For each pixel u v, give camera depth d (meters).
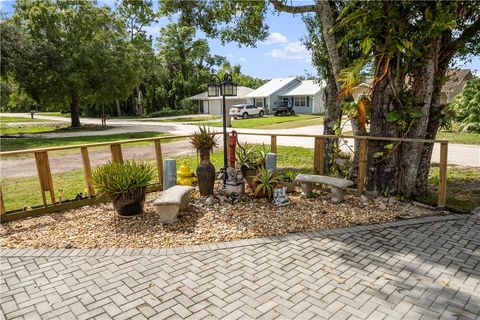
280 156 10.56
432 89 5.34
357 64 5.40
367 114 5.71
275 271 3.28
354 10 5.50
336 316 2.60
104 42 25.31
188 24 8.90
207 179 5.57
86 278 3.25
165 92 46.03
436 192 5.99
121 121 33.12
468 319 2.54
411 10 4.86
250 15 8.28
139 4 9.12
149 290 3.02
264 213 4.87
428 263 3.38
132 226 4.52
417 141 5.05
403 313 2.62
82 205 5.40
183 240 4.04
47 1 23.91
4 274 3.37
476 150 11.08
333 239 3.98
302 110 36.25
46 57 22.28
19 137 18.89
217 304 2.78
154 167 9.30
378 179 5.63
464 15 5.51
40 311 2.77
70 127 25.75
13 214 4.82
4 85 24.02
